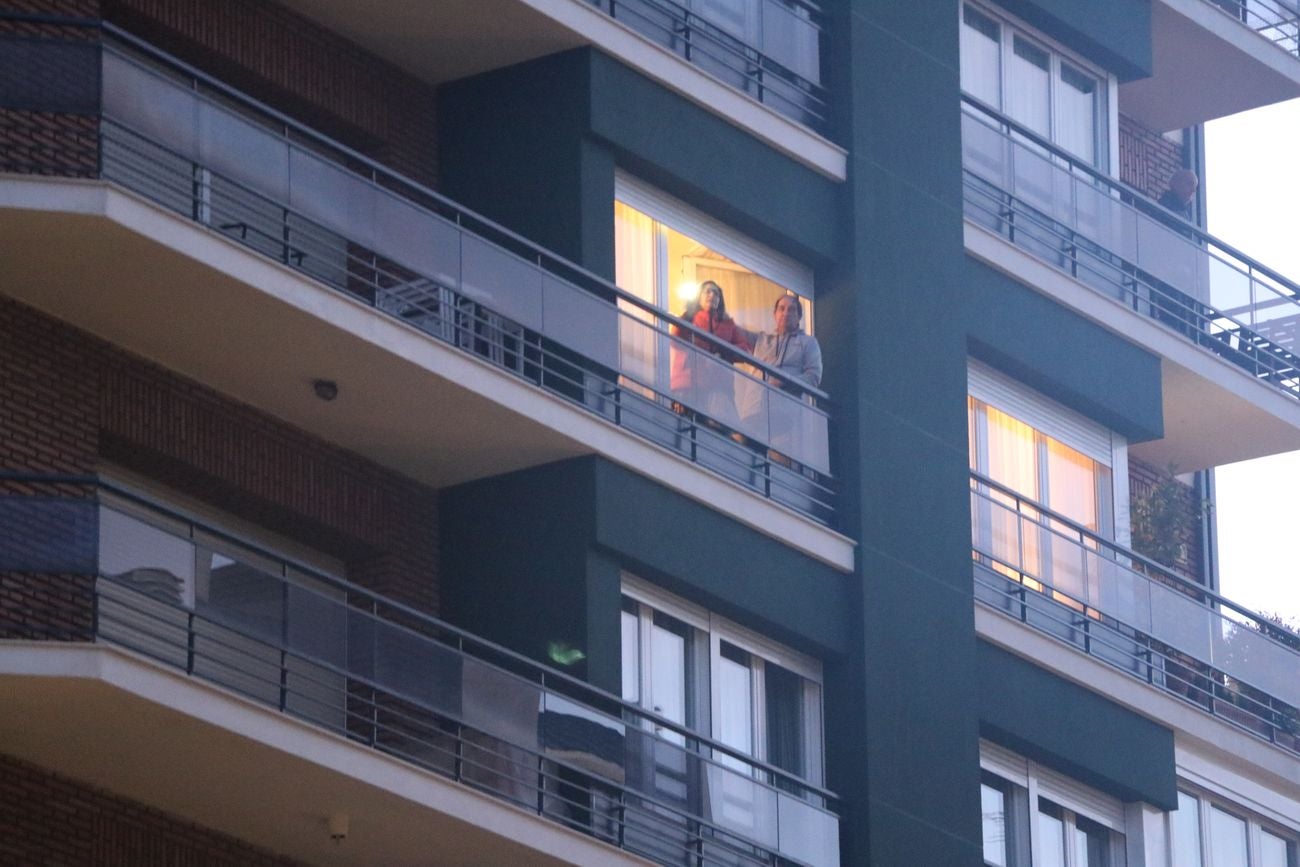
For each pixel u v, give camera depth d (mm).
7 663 52719
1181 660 76312
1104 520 75688
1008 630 70125
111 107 56719
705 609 65188
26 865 55500
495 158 65562
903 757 66625
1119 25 78875
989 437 73125
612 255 65000
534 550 62875
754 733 65625
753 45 69125
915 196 70812
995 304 72500
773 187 68312
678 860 61969
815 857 64312
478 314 62469
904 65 71500
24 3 58375
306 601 57156
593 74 65125
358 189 60312
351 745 56500
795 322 67875
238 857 59000
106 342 59188
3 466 56812
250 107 63719
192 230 56781
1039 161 75125
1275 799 77062
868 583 67000
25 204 55219
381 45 65375
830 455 68000
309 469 62156
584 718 60625
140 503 55500
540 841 59094
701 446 65562
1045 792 71562
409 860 59844
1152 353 76375
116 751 55562
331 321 58750
